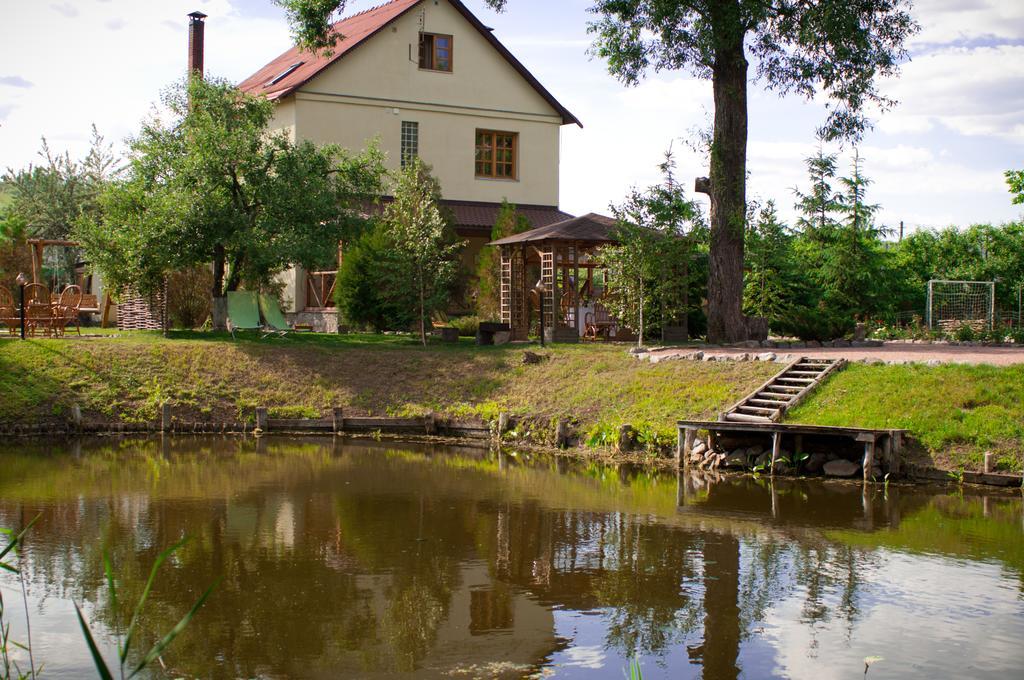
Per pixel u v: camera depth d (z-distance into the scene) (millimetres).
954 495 14656
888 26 23516
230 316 25453
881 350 22438
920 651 8141
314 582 10008
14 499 13984
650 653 8117
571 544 11672
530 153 36844
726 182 25219
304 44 26219
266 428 21438
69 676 7461
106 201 25172
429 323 28906
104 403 21391
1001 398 16500
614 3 24000
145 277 25125
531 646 8258
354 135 33781
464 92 35594
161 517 12891
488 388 22234
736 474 16688
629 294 24312
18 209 42938
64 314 24594
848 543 11750
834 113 24594
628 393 20281
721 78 25125
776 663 7883
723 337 25453
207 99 25797
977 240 39938
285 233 25219
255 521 12734
